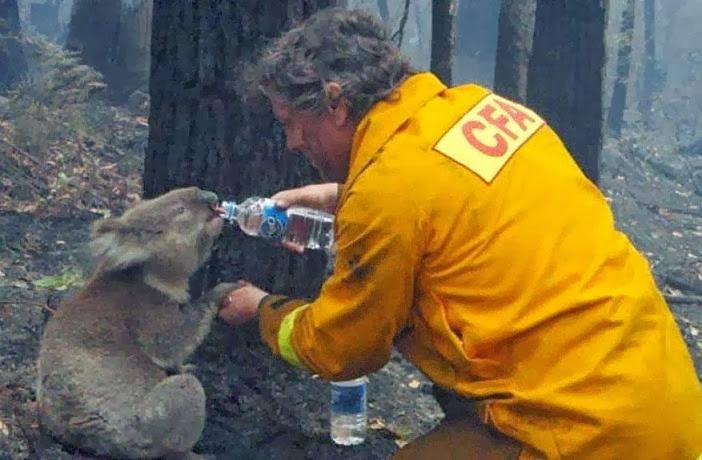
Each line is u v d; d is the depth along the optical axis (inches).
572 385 172.1
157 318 241.6
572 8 540.7
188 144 289.3
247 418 280.7
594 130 550.6
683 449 177.6
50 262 424.2
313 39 182.1
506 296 173.5
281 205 235.9
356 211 174.7
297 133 191.6
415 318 185.5
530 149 180.1
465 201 171.9
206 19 280.1
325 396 294.4
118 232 240.1
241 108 283.3
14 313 346.9
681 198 918.4
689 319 521.7
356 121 183.5
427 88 182.4
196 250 245.0
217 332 291.4
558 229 174.6
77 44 804.6
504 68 599.8
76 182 552.7
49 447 259.6
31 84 700.7
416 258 175.2
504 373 178.2
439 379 187.9
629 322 173.8
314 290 302.8
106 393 235.5
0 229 461.1
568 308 172.1
